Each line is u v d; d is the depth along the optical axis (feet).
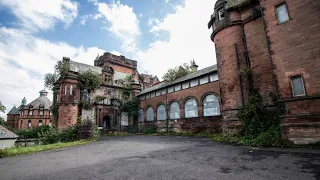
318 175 13.16
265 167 15.93
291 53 28.14
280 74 29.09
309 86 25.86
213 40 50.60
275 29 30.42
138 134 81.87
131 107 97.76
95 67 107.04
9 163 23.79
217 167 16.65
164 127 79.20
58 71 79.36
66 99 75.66
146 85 139.23
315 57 25.70
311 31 26.43
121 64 124.77
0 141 47.65
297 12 28.09
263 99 36.24
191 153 24.32
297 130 26.02
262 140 28.32
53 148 37.93
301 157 18.76
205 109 62.59
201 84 64.59
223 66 43.50
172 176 14.55
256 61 38.40
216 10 46.75
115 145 38.75
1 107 76.13
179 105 72.95
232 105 40.09
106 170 17.24
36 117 159.33
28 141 53.42
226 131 40.45
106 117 97.04
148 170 16.56
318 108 24.86
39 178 15.75
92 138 53.47
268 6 31.78
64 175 16.25
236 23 42.27
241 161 18.45
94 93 90.63
